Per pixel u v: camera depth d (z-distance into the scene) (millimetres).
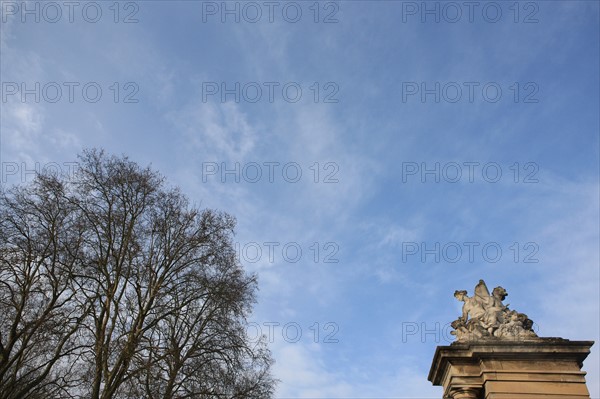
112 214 32938
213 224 35500
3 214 30062
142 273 31953
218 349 31609
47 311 27531
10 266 28500
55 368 30203
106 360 28062
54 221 30641
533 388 25516
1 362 26000
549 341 26484
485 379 25906
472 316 28781
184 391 30016
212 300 33188
